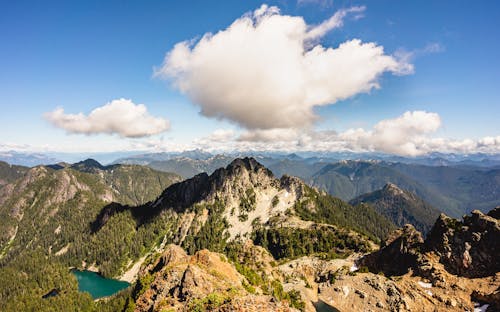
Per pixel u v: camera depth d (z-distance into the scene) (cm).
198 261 9731
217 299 6031
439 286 12700
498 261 12212
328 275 17075
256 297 5406
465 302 11531
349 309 13638
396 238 17338
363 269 16212
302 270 18650
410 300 12569
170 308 6738
